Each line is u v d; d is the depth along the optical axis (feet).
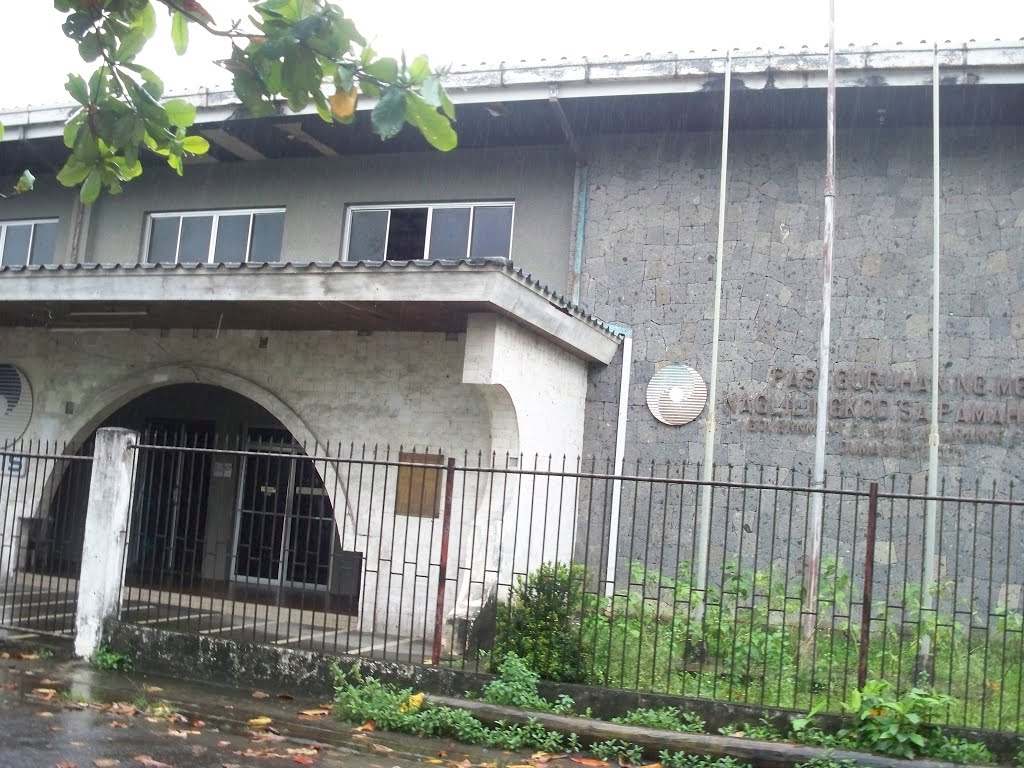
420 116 11.21
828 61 33.06
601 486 37.88
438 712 23.29
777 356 37.04
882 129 37.32
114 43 12.43
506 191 41.65
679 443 37.63
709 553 34.71
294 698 25.64
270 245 45.65
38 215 49.80
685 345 38.11
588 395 38.81
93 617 28.32
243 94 12.13
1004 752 21.18
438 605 25.45
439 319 32.58
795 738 21.93
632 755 21.52
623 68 36.88
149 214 47.85
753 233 37.99
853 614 33.63
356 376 36.19
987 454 34.63
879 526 35.24
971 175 36.19
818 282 37.01
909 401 35.50
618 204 39.75
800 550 35.70
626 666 26.11
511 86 37.93
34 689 24.93
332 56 11.30
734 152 38.73
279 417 37.01
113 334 40.52
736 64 35.70
